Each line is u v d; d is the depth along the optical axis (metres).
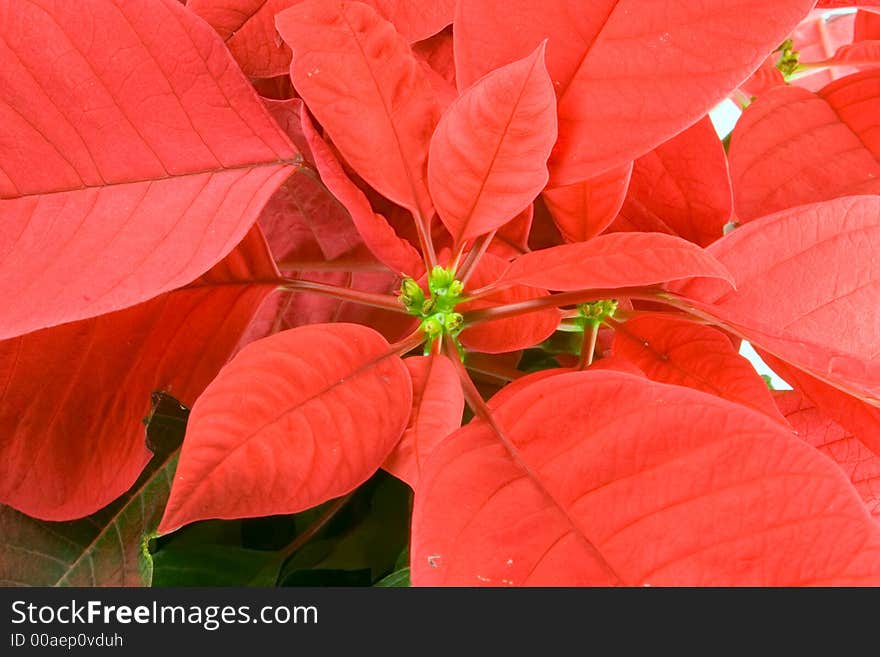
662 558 0.25
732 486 0.25
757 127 0.37
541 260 0.29
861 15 0.45
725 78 0.29
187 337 0.33
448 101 0.34
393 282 0.37
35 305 0.28
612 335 0.39
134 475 0.32
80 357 0.32
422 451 0.29
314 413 0.27
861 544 0.24
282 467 0.26
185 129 0.30
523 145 0.29
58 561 0.33
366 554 0.36
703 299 0.33
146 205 0.30
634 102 0.29
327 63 0.30
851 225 0.32
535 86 0.28
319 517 0.36
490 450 0.27
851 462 0.35
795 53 0.46
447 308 0.31
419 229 0.31
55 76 0.29
